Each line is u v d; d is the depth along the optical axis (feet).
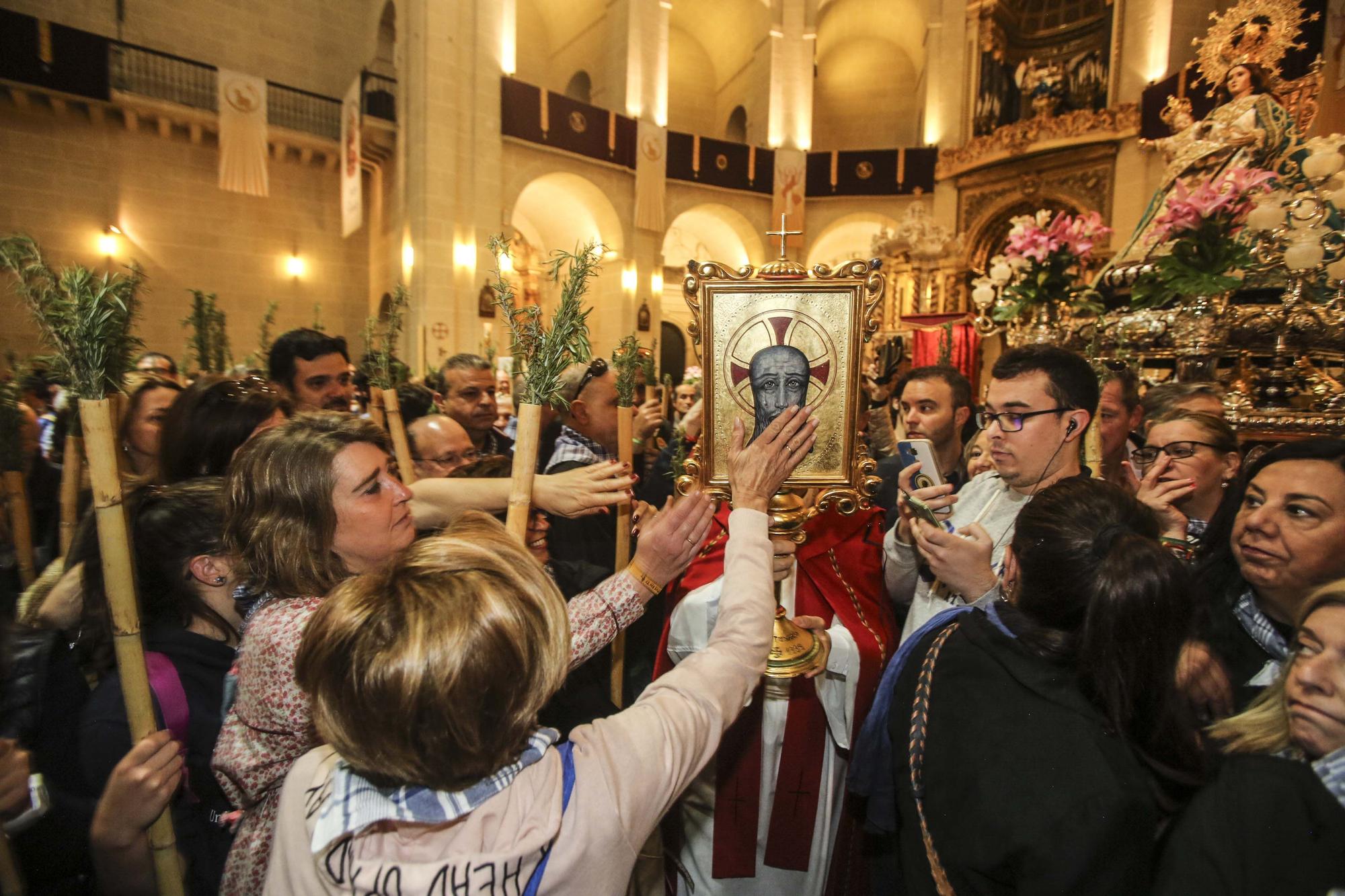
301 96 41.73
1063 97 46.32
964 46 50.16
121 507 3.31
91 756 3.61
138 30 37.63
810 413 4.16
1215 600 4.24
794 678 4.94
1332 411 8.27
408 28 39.50
